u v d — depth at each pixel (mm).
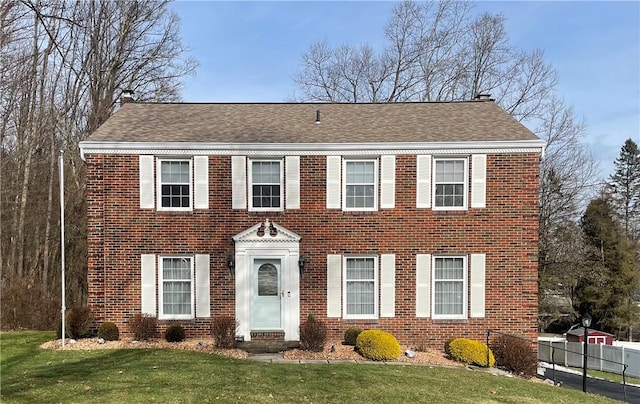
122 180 14789
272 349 14109
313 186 15102
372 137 15422
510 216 14898
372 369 11797
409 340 14914
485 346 13742
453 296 15117
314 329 13758
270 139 15281
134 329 14203
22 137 24609
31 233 24766
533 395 10461
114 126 15867
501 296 14875
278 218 15062
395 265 15008
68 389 8812
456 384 10781
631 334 38062
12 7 19750
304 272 14992
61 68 26016
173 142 14781
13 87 22562
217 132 15828
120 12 28047
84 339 14234
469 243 14945
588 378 20172
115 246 14750
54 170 25734
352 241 15055
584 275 31109
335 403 8695
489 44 34125
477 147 14844
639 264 43656
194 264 14922
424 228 15000
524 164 14859
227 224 15008
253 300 14992
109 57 27984
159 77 30172
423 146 14906
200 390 8953
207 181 14961
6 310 19562
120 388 8906
